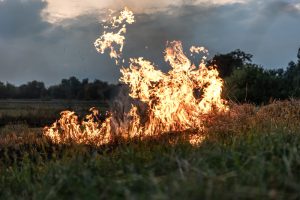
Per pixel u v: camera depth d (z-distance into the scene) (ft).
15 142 47.52
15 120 116.06
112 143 41.32
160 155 22.02
